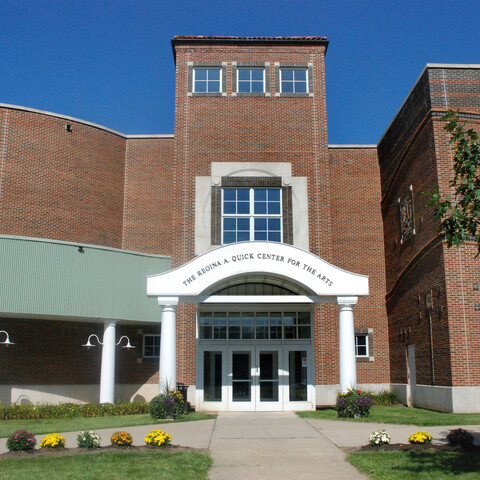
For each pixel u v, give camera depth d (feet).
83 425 55.72
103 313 75.51
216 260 64.18
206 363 72.02
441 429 49.57
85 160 91.15
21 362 79.46
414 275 76.13
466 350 63.41
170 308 63.41
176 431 50.67
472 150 38.37
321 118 84.28
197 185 81.46
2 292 68.80
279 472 34.55
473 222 36.99
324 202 81.51
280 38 86.12
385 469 34.17
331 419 58.80
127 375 86.79
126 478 32.60
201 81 85.76
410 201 77.82
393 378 85.92
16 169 85.10
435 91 69.92
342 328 64.03
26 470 34.53
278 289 74.49
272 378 71.61
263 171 82.17
